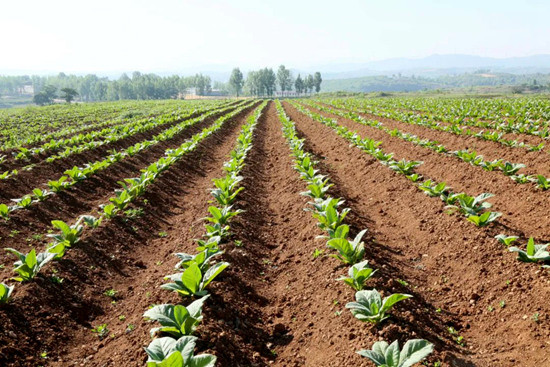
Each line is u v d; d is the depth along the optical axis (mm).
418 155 15141
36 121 37344
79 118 40188
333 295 5977
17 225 9320
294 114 40562
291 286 6926
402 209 9875
